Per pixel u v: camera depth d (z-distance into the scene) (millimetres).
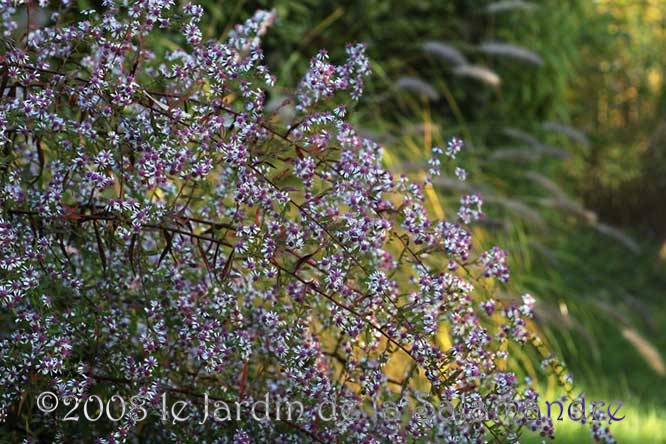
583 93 14430
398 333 3910
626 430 6527
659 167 15664
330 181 4043
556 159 11039
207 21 8688
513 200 7715
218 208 4281
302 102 4043
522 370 7645
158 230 4156
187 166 3777
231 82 4012
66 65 4129
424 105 10242
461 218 4309
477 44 10898
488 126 10578
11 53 3789
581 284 10688
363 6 9984
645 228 15578
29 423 4098
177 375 4273
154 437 4352
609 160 15375
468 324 4195
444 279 4012
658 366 7172
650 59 15359
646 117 16547
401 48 10445
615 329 10109
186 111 3898
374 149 4320
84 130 3779
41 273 3904
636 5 15328
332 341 4758
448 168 8117
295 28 9352
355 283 4180
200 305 4105
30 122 3725
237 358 4312
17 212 3891
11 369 3738
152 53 4379
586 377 8781
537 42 11125
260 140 3988
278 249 3732
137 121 3854
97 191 4254
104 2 3854
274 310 4031
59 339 3639
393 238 4207
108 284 4141
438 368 3895
